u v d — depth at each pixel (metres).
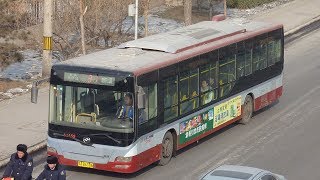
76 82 22.36
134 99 21.89
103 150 22.14
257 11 57.19
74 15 40.03
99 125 22.14
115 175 23.09
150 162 23.06
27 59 40.56
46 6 34.75
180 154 25.48
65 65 22.53
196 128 25.61
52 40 37.31
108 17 41.72
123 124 21.94
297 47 46.09
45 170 18.34
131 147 22.00
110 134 22.03
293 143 27.19
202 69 25.77
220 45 26.94
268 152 26.02
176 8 57.47
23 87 33.78
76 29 40.59
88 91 22.25
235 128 29.08
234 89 28.11
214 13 56.22
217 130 27.45
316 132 28.69
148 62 23.11
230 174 18.64
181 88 24.52
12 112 29.48
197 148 26.31
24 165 18.78
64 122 22.55
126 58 23.42
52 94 22.70
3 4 33.38
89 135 22.23
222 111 27.34
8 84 34.22
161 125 23.45
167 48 24.69
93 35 41.91
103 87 22.03
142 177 22.94
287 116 31.00
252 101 29.81
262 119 30.47
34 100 23.09
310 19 54.06
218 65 26.83
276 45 31.50
